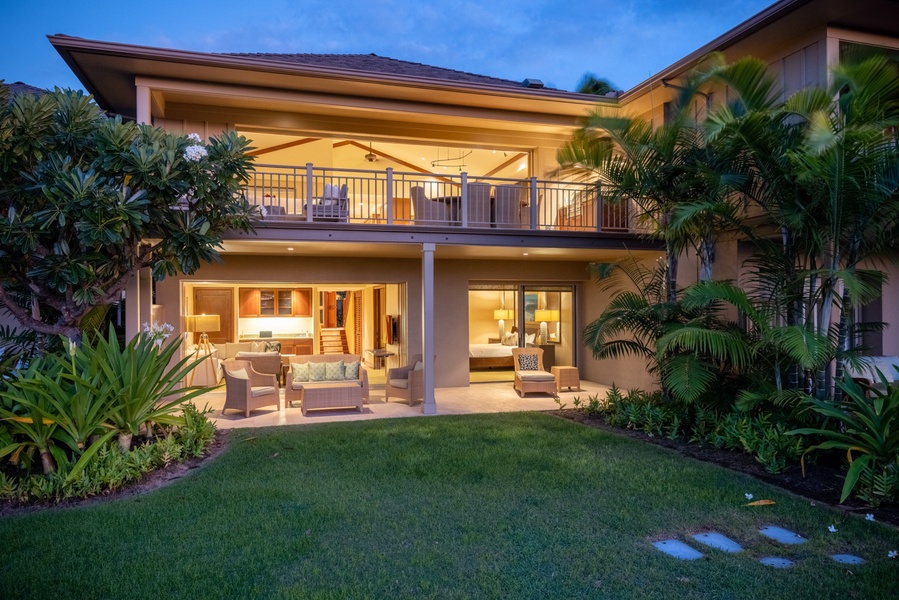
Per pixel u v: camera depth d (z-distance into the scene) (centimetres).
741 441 642
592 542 414
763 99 683
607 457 648
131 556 391
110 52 852
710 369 746
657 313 783
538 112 1162
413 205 1130
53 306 733
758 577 362
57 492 502
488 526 443
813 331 633
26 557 390
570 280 1340
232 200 792
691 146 783
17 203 681
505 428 811
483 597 338
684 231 788
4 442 526
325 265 1173
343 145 1333
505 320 1335
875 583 352
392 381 1045
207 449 693
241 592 342
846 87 688
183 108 1041
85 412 553
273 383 1000
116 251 732
